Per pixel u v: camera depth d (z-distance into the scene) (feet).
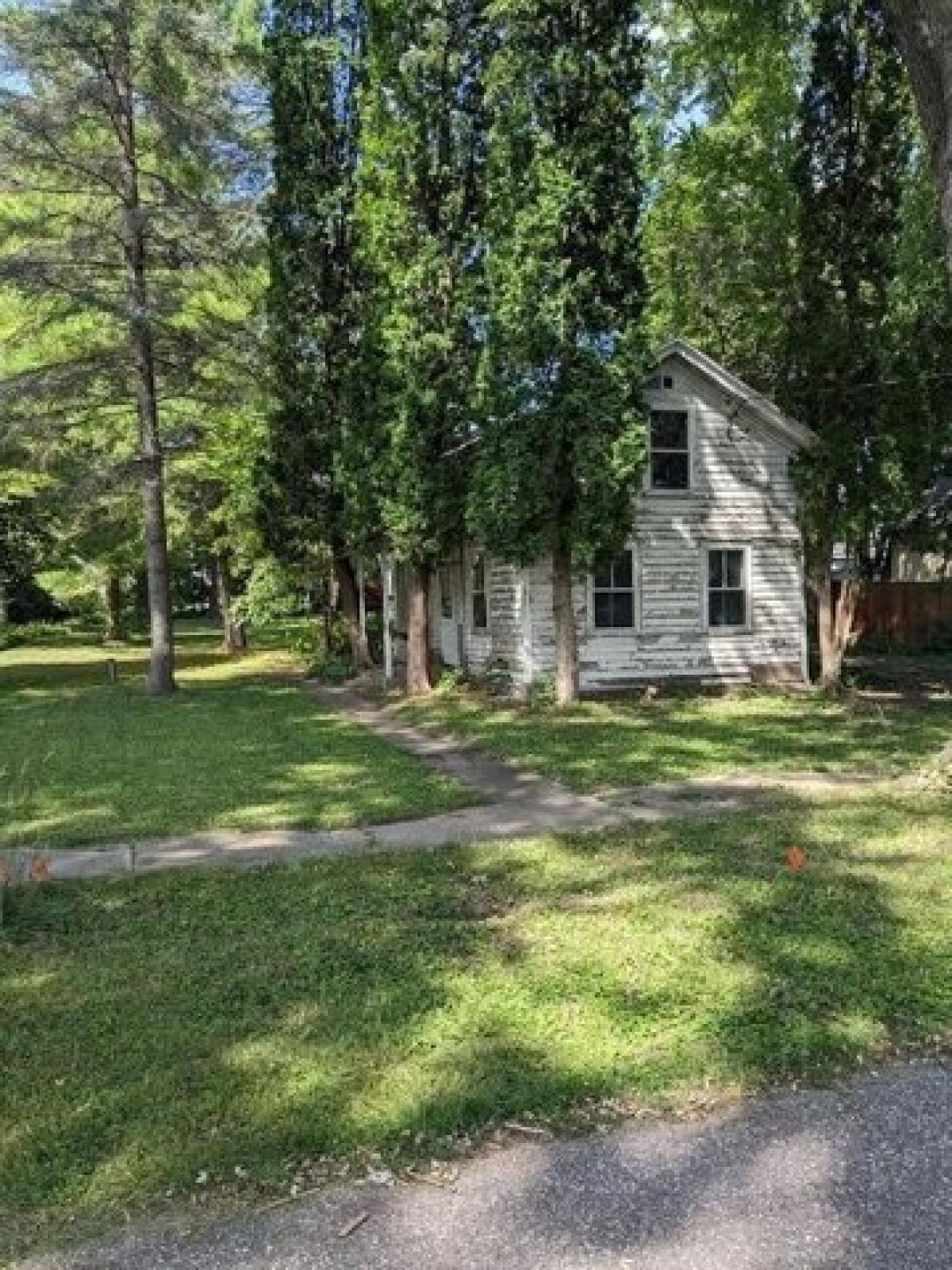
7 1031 12.46
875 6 40.57
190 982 13.84
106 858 20.86
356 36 51.88
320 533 55.57
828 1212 8.62
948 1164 9.26
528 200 40.01
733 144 53.72
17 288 47.47
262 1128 10.01
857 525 45.24
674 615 50.39
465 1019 12.28
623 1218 8.61
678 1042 11.55
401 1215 8.72
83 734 37.99
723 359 63.67
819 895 16.70
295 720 41.42
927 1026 11.97
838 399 44.75
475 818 23.70
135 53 46.98
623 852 19.88
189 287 50.08
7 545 88.17
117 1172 9.37
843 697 46.01
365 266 50.75
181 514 67.87
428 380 45.42
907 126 44.47
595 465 40.32
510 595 50.01
